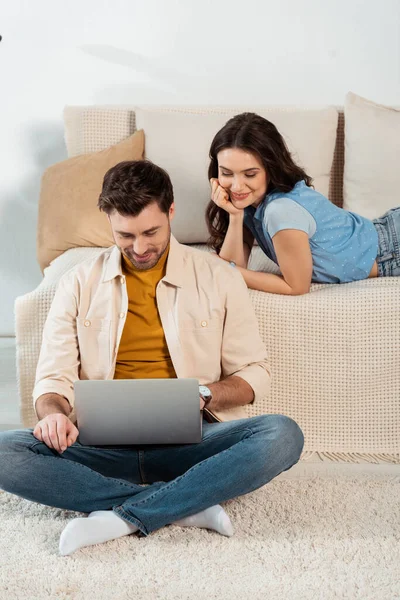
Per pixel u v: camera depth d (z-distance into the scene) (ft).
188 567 5.65
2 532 6.12
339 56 10.32
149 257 6.44
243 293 6.90
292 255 7.42
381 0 10.15
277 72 10.38
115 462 6.40
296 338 7.39
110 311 6.72
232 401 6.59
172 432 6.17
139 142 9.46
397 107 9.59
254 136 7.39
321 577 5.54
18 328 7.41
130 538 6.01
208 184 9.30
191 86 10.41
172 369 6.78
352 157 9.39
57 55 10.28
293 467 7.30
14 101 10.37
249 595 5.33
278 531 6.11
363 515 6.34
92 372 6.79
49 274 8.30
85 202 9.19
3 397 8.91
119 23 10.22
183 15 10.21
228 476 5.98
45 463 6.07
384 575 5.56
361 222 8.11
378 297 7.32
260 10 10.19
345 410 7.52
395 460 7.51
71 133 9.88
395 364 7.41
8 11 10.14
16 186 10.57
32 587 5.45
